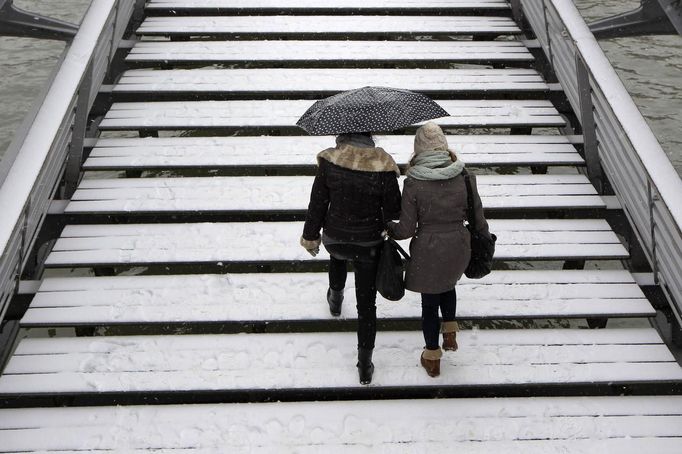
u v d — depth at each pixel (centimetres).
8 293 659
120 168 862
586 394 654
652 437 598
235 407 621
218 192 836
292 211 809
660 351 670
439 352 618
